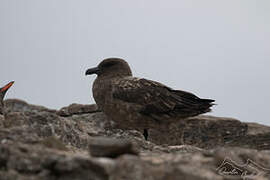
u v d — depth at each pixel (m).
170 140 20.73
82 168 8.27
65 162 8.29
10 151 8.73
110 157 9.10
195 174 8.01
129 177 8.12
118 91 17.94
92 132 14.52
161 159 8.94
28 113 12.05
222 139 21.77
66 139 12.18
